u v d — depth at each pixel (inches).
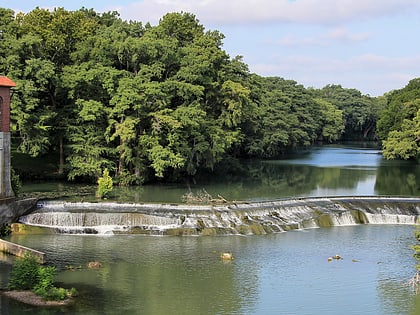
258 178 3390.7
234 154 4507.9
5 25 2706.7
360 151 5944.9
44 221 1977.1
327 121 7101.4
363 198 2409.0
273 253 1758.1
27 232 1904.5
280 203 2295.8
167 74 3041.3
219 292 1403.8
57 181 2834.6
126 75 2810.0
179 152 2874.0
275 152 5167.3
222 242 1876.2
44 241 1815.9
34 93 2524.6
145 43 2805.1
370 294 1421.0
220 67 3366.1
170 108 3019.2
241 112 3312.0
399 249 1834.4
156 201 2327.8
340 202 2345.0
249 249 1796.3
